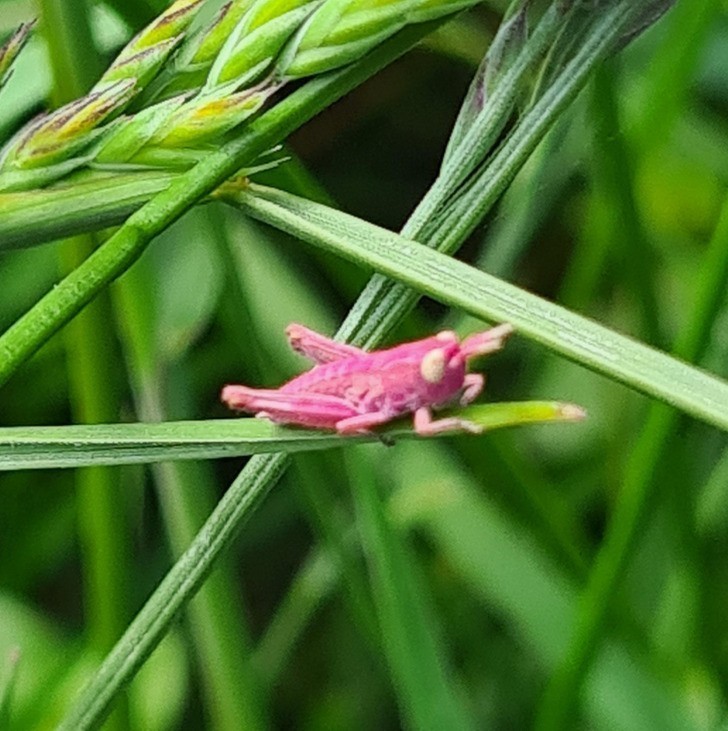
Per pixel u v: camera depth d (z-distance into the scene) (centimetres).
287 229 8
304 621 17
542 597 14
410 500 15
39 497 19
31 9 13
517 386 20
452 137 8
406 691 12
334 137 24
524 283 24
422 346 8
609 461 17
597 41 8
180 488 12
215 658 12
